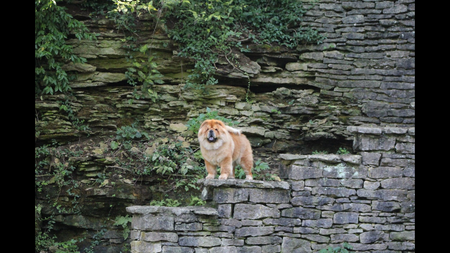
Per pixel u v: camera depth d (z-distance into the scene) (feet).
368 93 26.84
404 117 26.12
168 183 22.89
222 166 18.42
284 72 27.63
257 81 27.14
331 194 18.98
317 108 26.40
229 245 17.83
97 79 26.08
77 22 25.77
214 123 18.17
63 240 21.67
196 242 17.52
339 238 18.79
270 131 25.82
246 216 18.15
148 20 27.40
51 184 21.77
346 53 27.55
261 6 29.04
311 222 18.75
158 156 22.94
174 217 17.49
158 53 27.04
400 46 27.04
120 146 23.90
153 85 26.48
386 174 19.21
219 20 27.43
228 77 26.71
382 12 27.53
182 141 24.66
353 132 19.69
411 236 18.83
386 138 19.38
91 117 25.23
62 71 24.95
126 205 22.04
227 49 27.12
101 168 22.68
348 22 27.73
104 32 26.94
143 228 17.30
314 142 25.81
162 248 17.29
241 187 18.16
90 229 21.77
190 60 26.78
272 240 18.40
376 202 19.04
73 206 21.65
